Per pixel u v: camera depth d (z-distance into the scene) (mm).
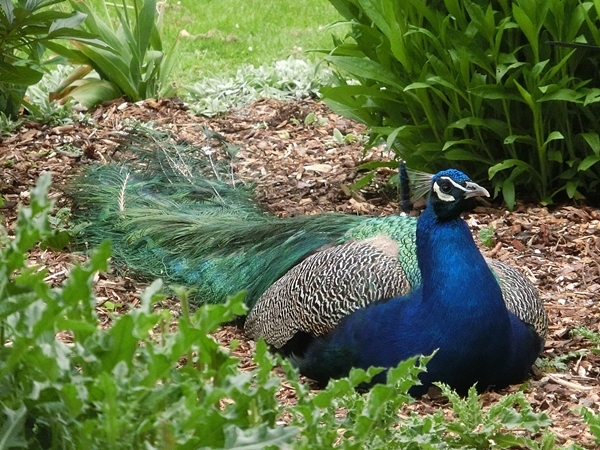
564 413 7758
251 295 9539
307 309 8164
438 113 12375
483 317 7488
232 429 3584
